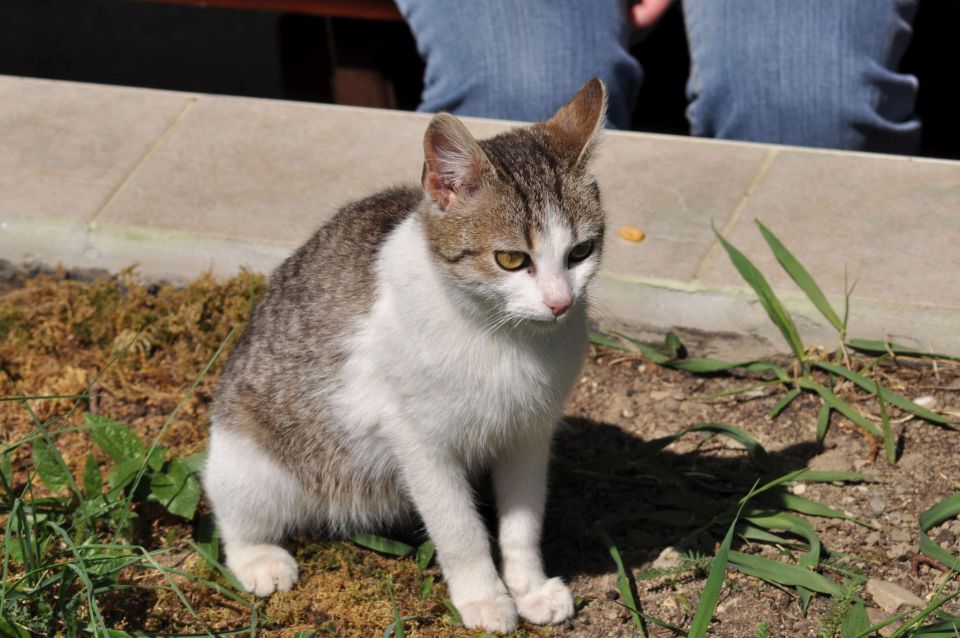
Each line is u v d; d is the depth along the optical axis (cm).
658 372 409
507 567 324
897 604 307
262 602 323
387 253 306
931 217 427
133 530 344
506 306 284
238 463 330
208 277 441
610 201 449
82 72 755
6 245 459
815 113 502
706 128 528
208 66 756
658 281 407
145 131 509
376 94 591
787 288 402
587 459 374
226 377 344
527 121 515
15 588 299
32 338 434
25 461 378
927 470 353
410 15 527
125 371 419
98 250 453
